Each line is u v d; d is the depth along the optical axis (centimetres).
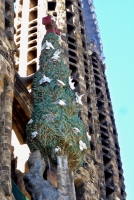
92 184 5450
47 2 7081
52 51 4759
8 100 3991
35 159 4112
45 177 4181
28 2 7212
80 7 7475
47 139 4209
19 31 6962
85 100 6266
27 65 6438
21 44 6712
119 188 6278
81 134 4359
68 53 6562
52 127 4241
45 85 4516
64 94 4456
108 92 7600
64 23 6856
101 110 7044
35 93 4500
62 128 4250
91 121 6275
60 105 4362
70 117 4372
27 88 5316
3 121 3869
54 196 3900
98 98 7156
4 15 4494
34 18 7075
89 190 5344
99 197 5631
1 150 3719
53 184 4166
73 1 7338
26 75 6341
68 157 4250
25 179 4003
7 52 4191
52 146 4197
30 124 4300
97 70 7581
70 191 4019
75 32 6931
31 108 5016
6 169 3616
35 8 7125
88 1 9094
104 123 6900
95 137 6344
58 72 4600
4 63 4088
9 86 4056
